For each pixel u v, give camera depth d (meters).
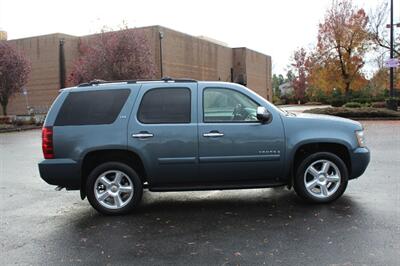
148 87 6.38
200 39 56.88
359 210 6.07
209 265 4.32
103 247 4.96
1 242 5.25
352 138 6.46
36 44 48.66
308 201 6.53
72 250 4.89
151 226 5.73
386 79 40.69
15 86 33.38
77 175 6.20
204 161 6.23
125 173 6.27
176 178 6.31
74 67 39.56
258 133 6.28
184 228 5.58
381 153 11.56
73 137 6.20
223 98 6.40
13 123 33.00
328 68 36.56
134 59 32.72
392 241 4.80
